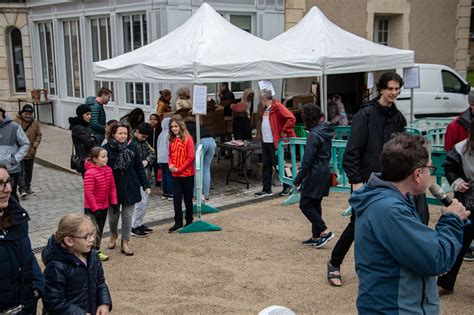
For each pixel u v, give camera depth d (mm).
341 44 9898
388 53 9961
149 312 4426
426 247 2273
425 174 2428
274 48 8859
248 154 9898
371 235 2404
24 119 8625
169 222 7168
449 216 2479
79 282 3268
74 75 14781
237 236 6375
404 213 2332
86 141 6805
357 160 4543
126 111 12680
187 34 8477
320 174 5684
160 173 8875
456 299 4461
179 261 5605
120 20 12422
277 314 2115
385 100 4469
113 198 5613
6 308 2895
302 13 13195
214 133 10328
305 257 5613
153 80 7879
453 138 5098
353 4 14359
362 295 2473
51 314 3219
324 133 5629
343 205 7562
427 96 12969
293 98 12109
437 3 16500
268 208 7613
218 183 9375
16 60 16469
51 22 15195
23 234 2975
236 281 5035
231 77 7742
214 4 11516
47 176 10375
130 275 5246
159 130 8789
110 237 6145
